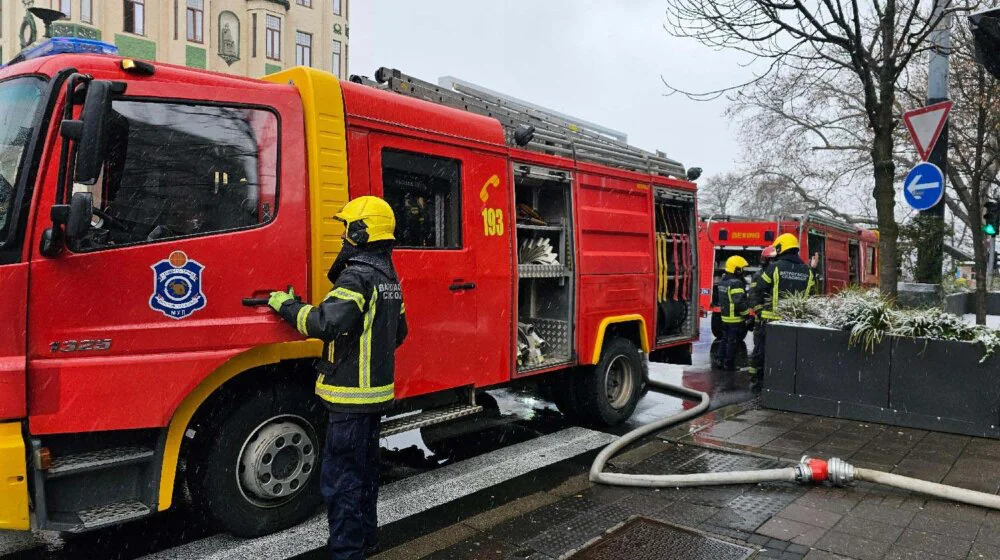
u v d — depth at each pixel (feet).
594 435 21.57
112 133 11.69
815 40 24.47
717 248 46.98
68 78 11.10
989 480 15.99
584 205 21.54
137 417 11.60
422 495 16.02
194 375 12.13
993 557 12.03
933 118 24.50
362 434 11.32
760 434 20.26
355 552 11.22
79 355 11.14
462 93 20.79
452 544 13.10
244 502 13.19
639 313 24.00
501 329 18.47
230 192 12.94
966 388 19.92
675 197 26.58
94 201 11.58
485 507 15.26
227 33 82.89
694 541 12.91
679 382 30.73
